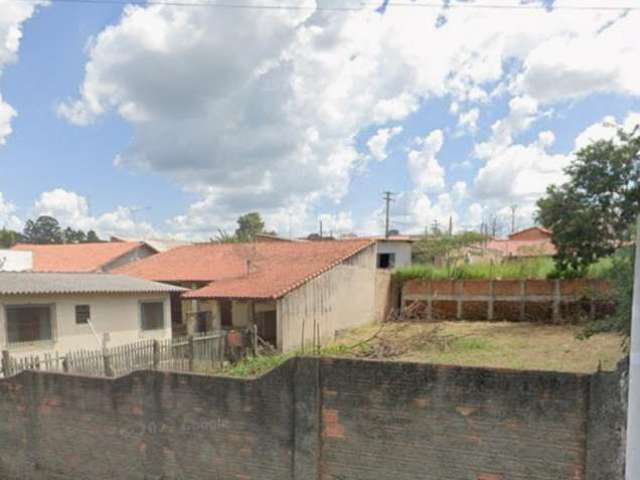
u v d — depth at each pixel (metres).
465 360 11.98
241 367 12.18
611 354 12.56
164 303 17.47
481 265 23.66
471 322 20.91
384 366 4.68
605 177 17.33
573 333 16.78
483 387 4.30
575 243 18.14
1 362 10.20
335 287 18.72
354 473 4.80
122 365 10.79
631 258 5.91
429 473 4.50
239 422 5.32
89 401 6.16
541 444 4.08
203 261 22.55
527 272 21.95
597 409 3.86
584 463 3.93
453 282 22.23
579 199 18.16
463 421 4.37
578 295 19.58
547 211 18.91
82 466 6.22
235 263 21.39
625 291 5.89
